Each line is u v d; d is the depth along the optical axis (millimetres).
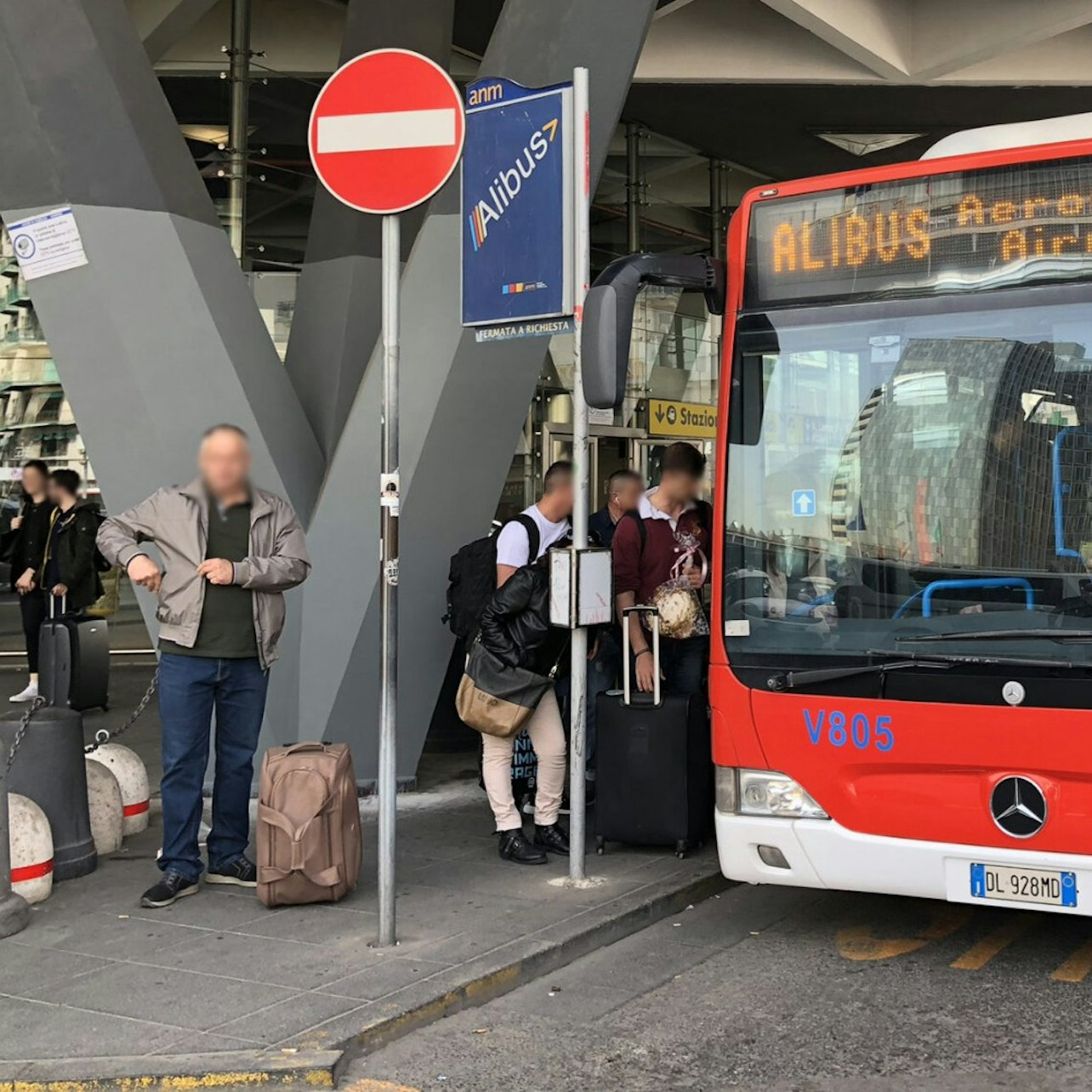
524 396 7820
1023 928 5613
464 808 7551
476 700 6230
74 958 4973
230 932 5266
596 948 5344
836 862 4844
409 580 7727
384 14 8578
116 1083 3938
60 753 6090
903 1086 3988
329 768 5602
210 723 5867
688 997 4805
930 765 4699
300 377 8539
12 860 5582
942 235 5004
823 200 5195
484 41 13844
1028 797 4531
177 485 5863
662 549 6844
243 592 5754
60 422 13898
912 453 4914
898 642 4816
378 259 8477
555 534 6691
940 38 13516
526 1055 4273
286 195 13484
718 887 6172
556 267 5828
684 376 17547
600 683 7340
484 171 6047
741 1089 3996
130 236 7320
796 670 4961
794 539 5062
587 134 5754
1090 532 4605
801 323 5184
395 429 4988
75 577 10859
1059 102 15562
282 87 13453
